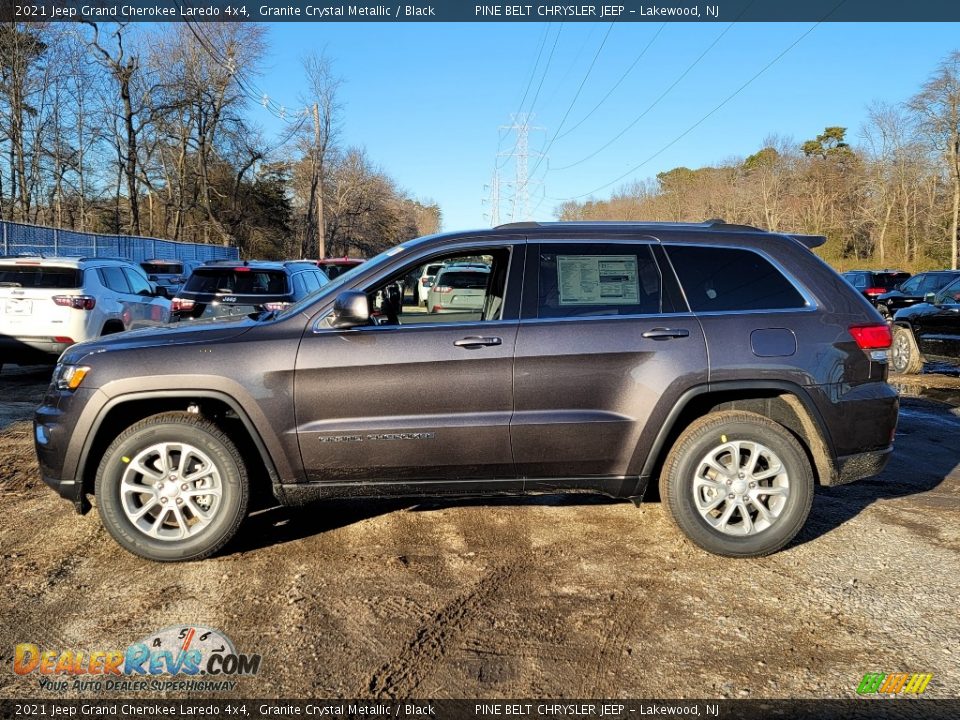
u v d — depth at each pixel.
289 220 55.66
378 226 67.81
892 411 4.17
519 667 3.00
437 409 3.95
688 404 4.18
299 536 4.41
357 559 4.07
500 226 4.31
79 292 9.31
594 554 4.15
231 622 3.35
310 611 3.46
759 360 4.00
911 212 51.97
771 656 3.08
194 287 9.89
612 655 3.09
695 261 4.21
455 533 4.47
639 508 4.93
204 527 3.94
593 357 3.97
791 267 4.23
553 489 4.10
